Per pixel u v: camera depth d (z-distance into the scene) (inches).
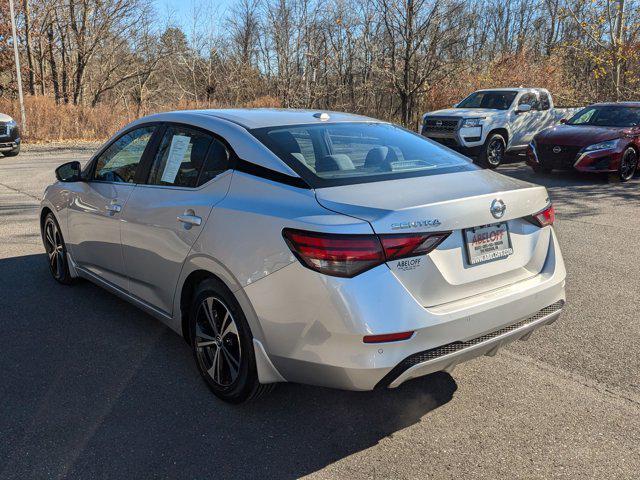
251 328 113.6
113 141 171.2
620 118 476.7
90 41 1427.2
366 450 111.8
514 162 608.4
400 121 912.3
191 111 151.5
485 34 1518.2
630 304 189.2
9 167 557.9
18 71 899.4
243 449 111.6
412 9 845.8
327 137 134.8
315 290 101.5
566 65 906.7
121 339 160.6
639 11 753.6
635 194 396.5
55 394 130.9
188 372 142.3
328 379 104.9
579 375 141.7
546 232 128.6
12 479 101.7
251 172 121.4
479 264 113.3
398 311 100.5
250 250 111.7
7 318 174.4
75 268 191.0
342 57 1198.3
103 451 110.1
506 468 106.4
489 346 114.7
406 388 135.9
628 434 117.0
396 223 101.2
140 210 145.5
